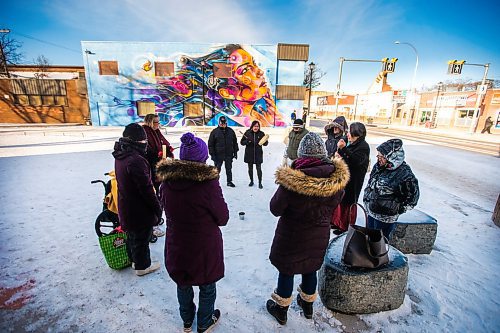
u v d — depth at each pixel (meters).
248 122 23.12
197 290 2.62
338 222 3.71
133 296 2.45
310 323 2.21
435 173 7.85
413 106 33.19
